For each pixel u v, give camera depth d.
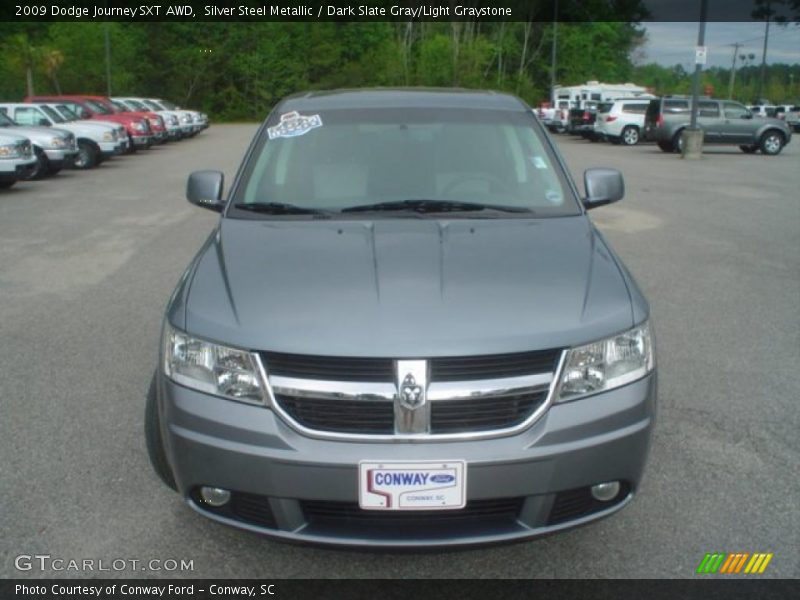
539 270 3.16
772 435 4.23
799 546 3.21
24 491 3.64
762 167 21.23
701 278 7.93
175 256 8.98
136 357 5.49
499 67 73.19
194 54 69.25
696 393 4.83
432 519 2.77
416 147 4.23
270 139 4.33
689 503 3.54
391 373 2.69
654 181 17.28
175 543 3.25
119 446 4.10
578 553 3.18
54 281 7.79
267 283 3.06
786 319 6.45
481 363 2.71
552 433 2.72
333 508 2.78
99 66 59.84
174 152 27.73
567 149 29.77
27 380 5.04
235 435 2.75
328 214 3.82
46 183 17.11
